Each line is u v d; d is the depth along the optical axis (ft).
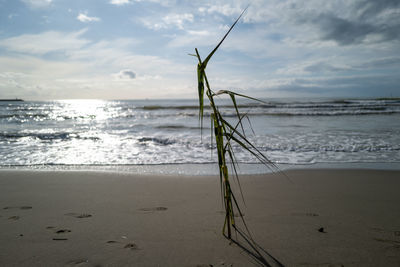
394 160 17.94
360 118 52.19
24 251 5.92
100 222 7.68
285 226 7.37
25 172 14.61
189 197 10.23
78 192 10.92
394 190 11.32
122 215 8.25
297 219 7.92
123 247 6.10
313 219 7.93
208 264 5.36
